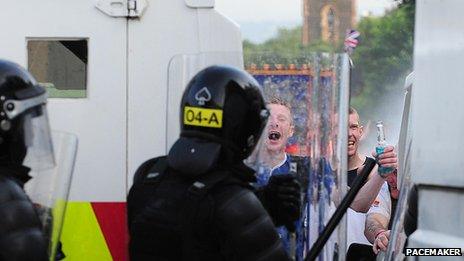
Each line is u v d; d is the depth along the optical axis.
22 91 8.02
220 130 8.11
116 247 10.20
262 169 9.23
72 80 10.26
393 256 8.41
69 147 8.35
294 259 9.23
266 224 7.88
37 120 8.12
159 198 8.11
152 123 10.23
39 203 8.17
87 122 10.22
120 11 10.19
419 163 7.18
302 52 9.77
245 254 7.77
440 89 7.05
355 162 13.47
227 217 7.77
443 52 7.05
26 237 7.61
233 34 10.26
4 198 7.66
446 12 7.04
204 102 8.16
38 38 10.23
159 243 8.04
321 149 9.55
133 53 10.23
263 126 8.38
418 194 7.18
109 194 10.22
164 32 10.24
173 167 8.07
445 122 7.00
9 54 10.19
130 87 10.23
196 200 7.88
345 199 8.96
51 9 10.20
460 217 6.88
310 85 9.61
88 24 10.20
